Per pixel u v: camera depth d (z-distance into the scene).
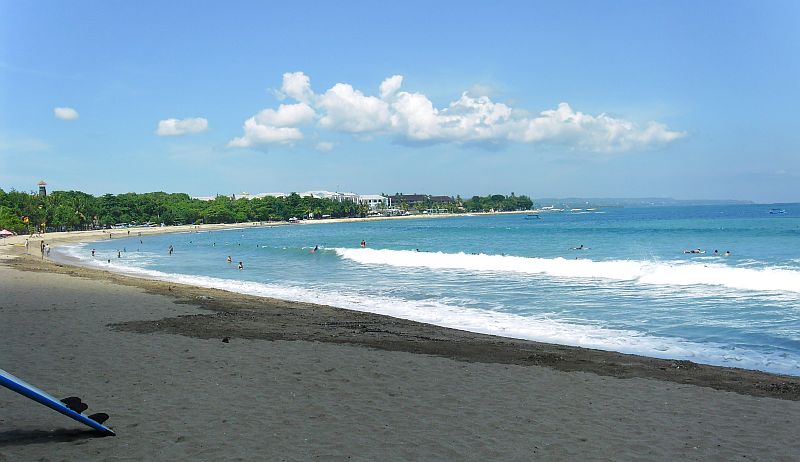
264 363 12.24
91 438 7.79
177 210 197.50
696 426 8.65
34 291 25.61
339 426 8.40
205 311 20.42
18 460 6.98
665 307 22.25
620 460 7.29
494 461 7.19
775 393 10.62
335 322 18.86
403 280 33.66
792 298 23.22
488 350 14.44
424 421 8.69
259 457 7.16
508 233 96.12
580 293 26.39
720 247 51.72
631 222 127.06
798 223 95.75
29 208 129.25
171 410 9.03
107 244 93.06
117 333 15.66
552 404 9.69
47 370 11.49
